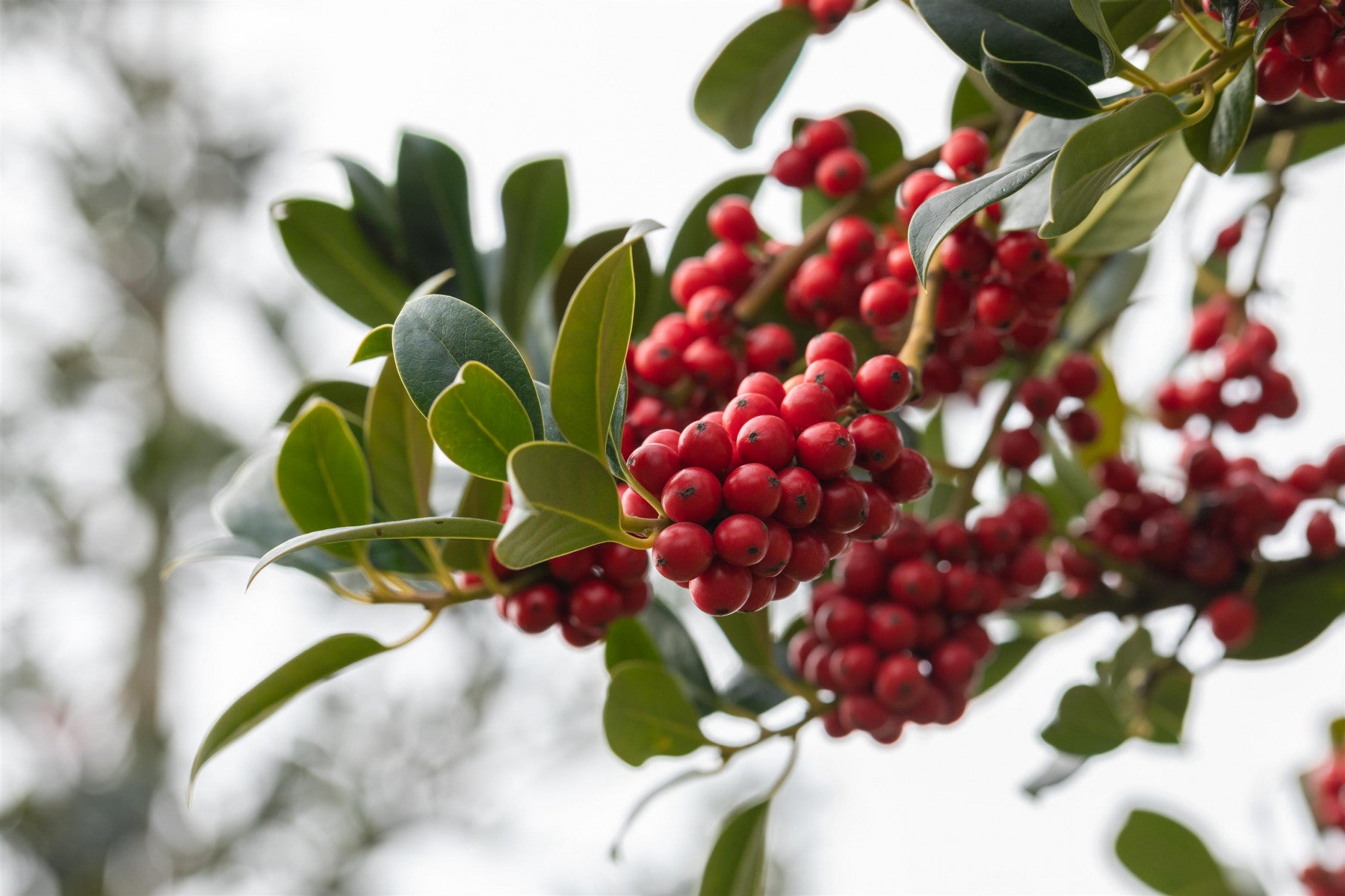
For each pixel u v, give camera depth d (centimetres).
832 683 57
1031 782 62
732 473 47
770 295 57
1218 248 66
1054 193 48
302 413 53
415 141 62
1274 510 61
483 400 47
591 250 59
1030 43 51
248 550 55
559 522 46
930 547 57
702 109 63
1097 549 62
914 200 54
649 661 58
